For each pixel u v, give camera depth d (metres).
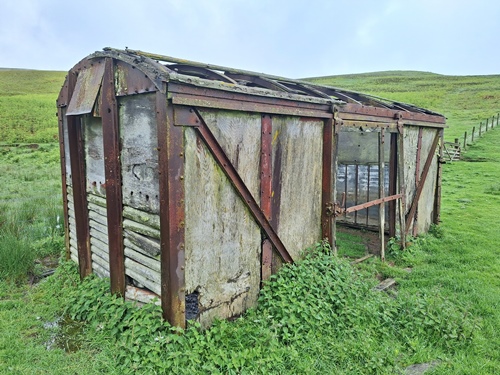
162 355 2.94
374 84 57.50
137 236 3.53
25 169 15.43
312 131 4.51
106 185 3.79
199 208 3.31
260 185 3.89
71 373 3.02
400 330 3.73
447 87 49.03
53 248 6.21
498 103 34.53
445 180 14.48
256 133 3.76
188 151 3.14
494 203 10.79
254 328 3.42
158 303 3.34
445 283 5.05
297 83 5.05
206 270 3.44
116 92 3.51
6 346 3.39
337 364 3.15
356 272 4.88
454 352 3.46
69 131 4.59
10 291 4.60
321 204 4.83
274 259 4.21
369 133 8.00
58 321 3.88
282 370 2.95
